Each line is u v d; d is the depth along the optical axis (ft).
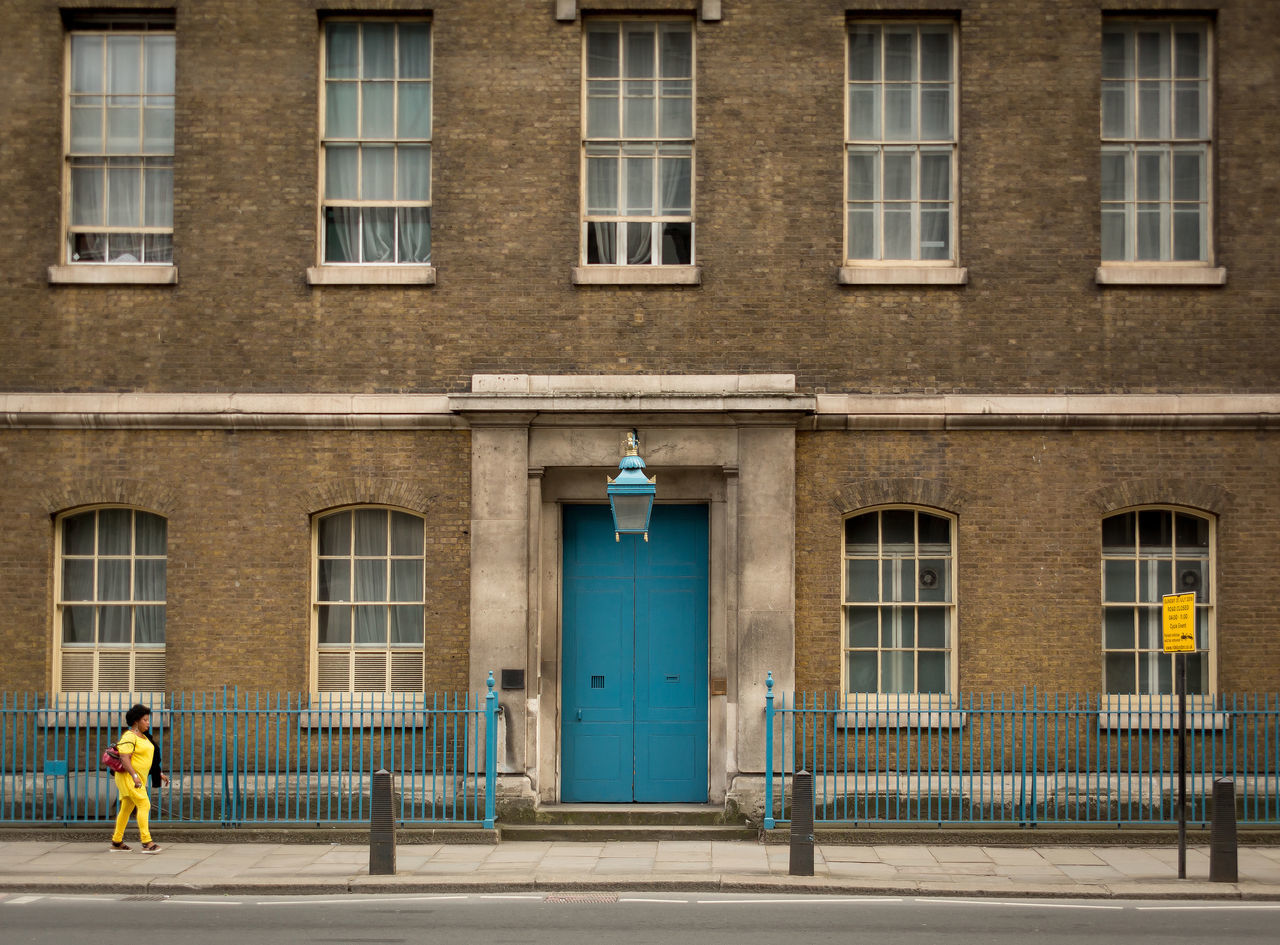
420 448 46.96
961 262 47.29
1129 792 43.96
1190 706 46.50
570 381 46.60
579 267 47.16
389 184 48.67
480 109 47.65
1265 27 47.52
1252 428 46.52
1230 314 46.88
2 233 47.78
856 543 47.65
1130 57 48.62
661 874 38.45
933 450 46.75
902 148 48.52
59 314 47.44
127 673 47.60
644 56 48.78
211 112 47.78
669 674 48.03
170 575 46.78
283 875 38.37
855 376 46.88
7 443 47.24
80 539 48.03
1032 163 47.32
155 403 46.78
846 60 48.29
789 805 44.96
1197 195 48.32
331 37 48.85
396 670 47.37
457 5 47.85
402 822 43.52
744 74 47.62
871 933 31.63
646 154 48.60
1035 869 39.65
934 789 45.88
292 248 47.47
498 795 45.19
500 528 45.98
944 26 48.67
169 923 32.78
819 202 47.32
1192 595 37.83
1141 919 33.63
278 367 47.19
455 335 47.14
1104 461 46.60
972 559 46.50
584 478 47.52
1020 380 46.78
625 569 48.26
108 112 48.83
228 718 46.47
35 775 45.27
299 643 46.47
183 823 43.91
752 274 47.19
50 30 48.29
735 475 46.52
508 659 45.60
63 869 39.24
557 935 31.27
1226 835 37.99
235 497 46.93
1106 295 46.96
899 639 47.32
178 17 48.01
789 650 45.50
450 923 32.73
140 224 48.78
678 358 46.98
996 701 46.14
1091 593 46.32
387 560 47.67
